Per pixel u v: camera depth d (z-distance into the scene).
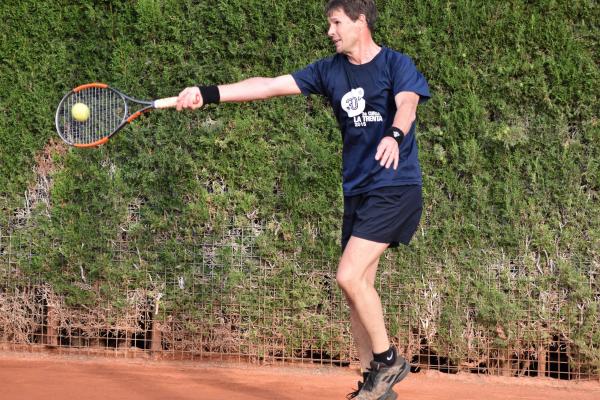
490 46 7.23
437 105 7.32
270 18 7.47
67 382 6.83
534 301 7.33
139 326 7.98
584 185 7.27
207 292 7.77
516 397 6.86
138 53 7.67
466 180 7.39
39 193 7.99
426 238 7.42
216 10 7.54
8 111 7.91
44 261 7.93
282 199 7.59
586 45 7.14
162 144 7.70
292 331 7.70
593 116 7.18
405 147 5.16
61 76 7.80
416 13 7.30
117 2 7.65
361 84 5.15
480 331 7.46
